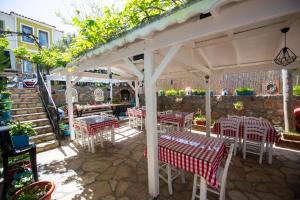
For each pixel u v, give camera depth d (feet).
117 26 8.36
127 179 9.82
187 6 4.85
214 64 15.94
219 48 11.30
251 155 12.88
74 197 8.19
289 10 4.20
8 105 13.47
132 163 11.97
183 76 19.47
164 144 8.66
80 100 32.27
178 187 8.91
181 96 28.53
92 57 10.07
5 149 7.23
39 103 18.78
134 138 18.11
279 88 20.02
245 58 13.71
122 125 24.47
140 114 21.99
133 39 6.77
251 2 4.73
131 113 23.25
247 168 10.82
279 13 4.32
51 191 6.63
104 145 15.99
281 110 19.34
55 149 14.93
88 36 9.01
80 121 14.93
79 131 16.33
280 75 20.04
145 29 6.19
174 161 7.81
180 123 16.76
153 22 5.88
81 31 9.16
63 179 9.89
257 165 11.22
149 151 8.28
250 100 21.38
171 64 15.30
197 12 4.63
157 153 8.30
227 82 24.18
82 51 10.53
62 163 12.09
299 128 16.11
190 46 10.19
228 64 15.72
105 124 15.10
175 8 5.19
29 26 39.04
